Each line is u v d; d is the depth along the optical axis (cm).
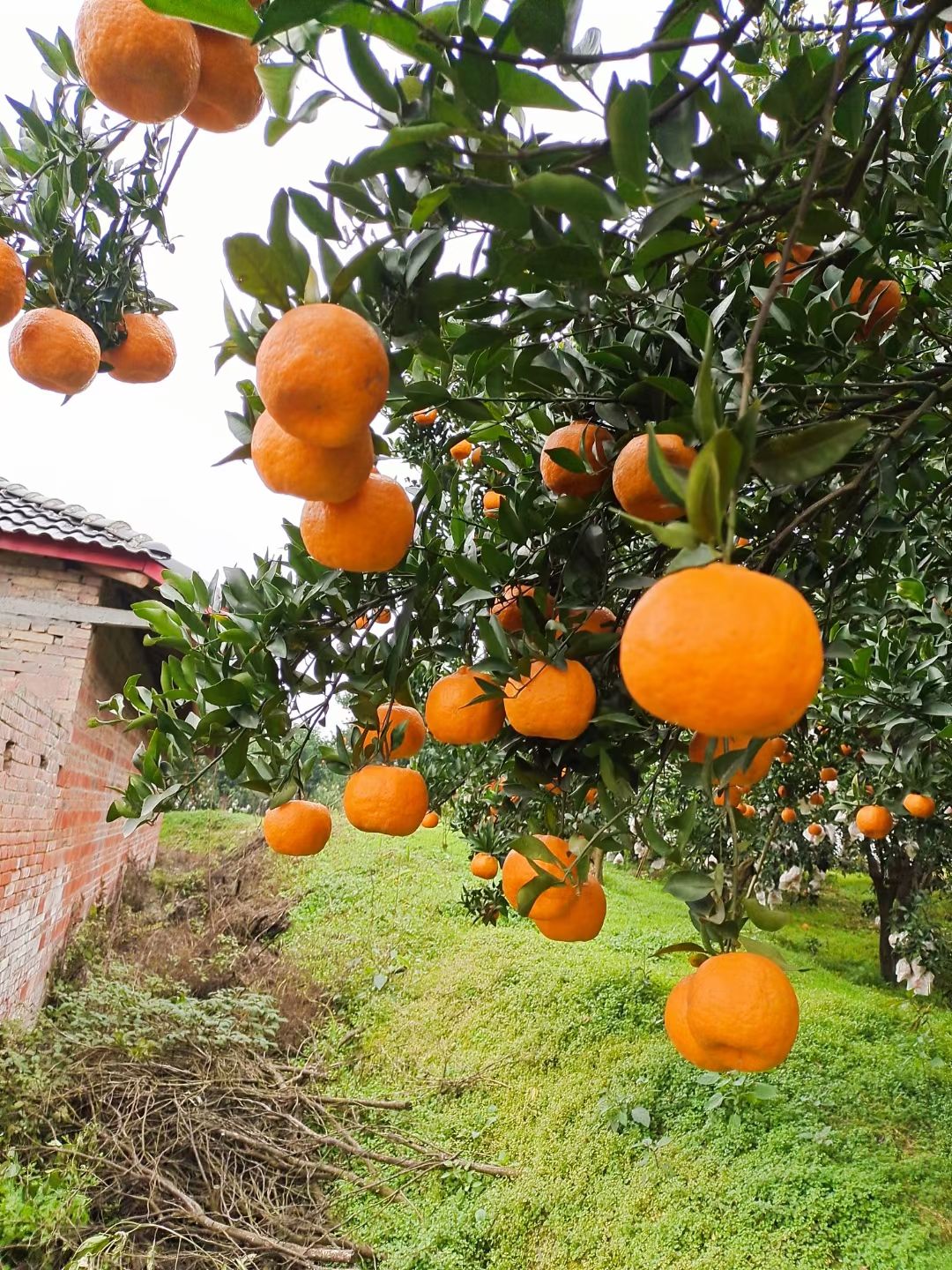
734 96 132
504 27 109
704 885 167
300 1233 537
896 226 195
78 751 738
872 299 197
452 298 142
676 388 153
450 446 251
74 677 693
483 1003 821
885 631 377
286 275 127
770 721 88
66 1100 559
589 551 206
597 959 902
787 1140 547
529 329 171
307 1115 670
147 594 741
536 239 130
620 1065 665
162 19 126
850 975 1052
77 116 191
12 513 698
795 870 1284
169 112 136
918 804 371
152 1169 541
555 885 176
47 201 186
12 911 572
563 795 220
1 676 675
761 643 84
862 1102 598
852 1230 459
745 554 199
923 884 995
